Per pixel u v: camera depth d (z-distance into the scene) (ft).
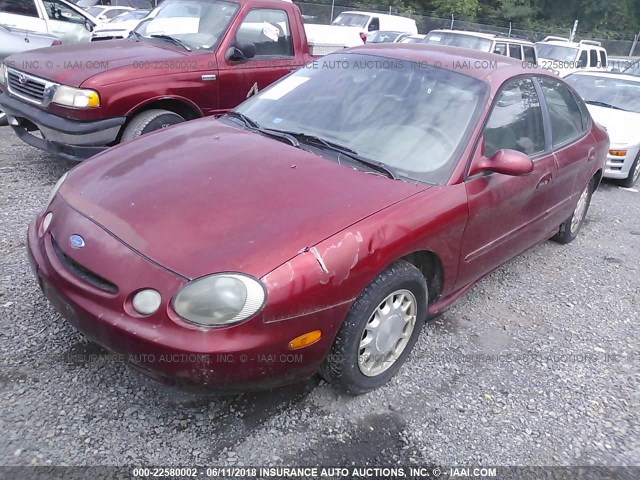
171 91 17.62
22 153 20.18
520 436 9.13
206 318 7.34
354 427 8.87
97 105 15.92
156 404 8.83
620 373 11.18
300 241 7.97
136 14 54.85
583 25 130.41
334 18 85.15
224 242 7.84
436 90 11.49
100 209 8.61
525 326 12.55
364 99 11.62
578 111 15.38
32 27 28.40
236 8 19.81
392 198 9.25
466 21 105.40
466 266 10.95
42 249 8.77
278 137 11.00
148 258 7.71
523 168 10.28
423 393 9.86
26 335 10.01
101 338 7.83
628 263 16.92
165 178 9.19
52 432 8.09
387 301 9.23
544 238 14.90
